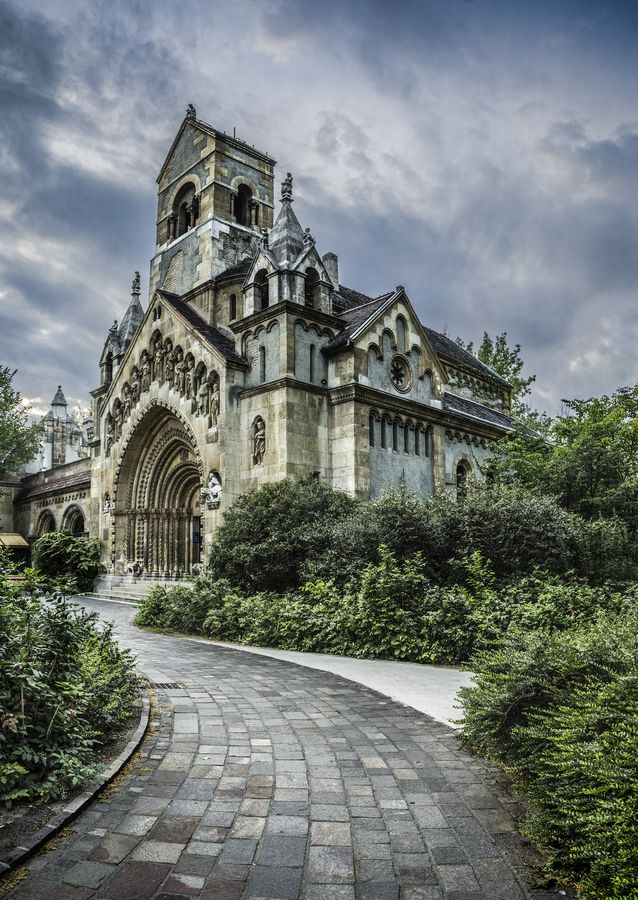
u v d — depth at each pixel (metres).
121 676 8.23
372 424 24.53
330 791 5.68
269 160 32.91
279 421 22.78
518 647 6.97
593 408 22.19
